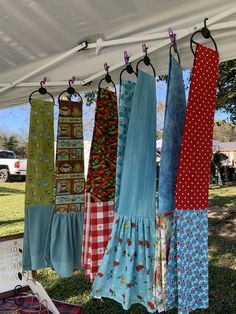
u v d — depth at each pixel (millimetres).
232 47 1354
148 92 1172
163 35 1258
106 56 1531
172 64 1046
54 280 3695
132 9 1143
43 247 1729
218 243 5109
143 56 1409
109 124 1444
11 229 5906
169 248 1027
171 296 1021
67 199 1705
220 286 3510
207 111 1002
